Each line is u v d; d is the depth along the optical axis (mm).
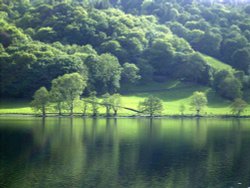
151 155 80500
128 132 115938
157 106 177875
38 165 69438
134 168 68812
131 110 182000
